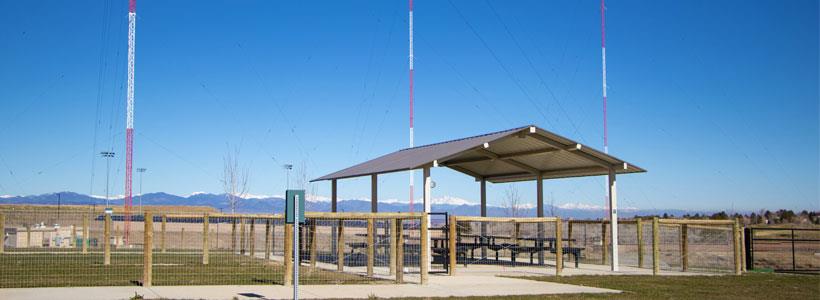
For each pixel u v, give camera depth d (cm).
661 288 1698
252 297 1365
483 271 2134
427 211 2041
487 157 2436
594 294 1534
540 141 2155
